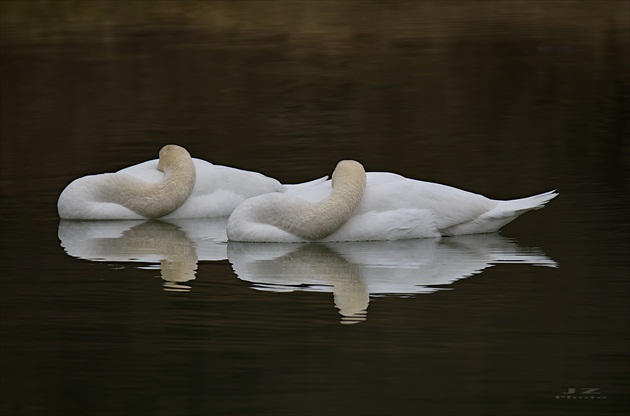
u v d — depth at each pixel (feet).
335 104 102.42
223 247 56.65
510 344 40.22
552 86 108.68
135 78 119.34
